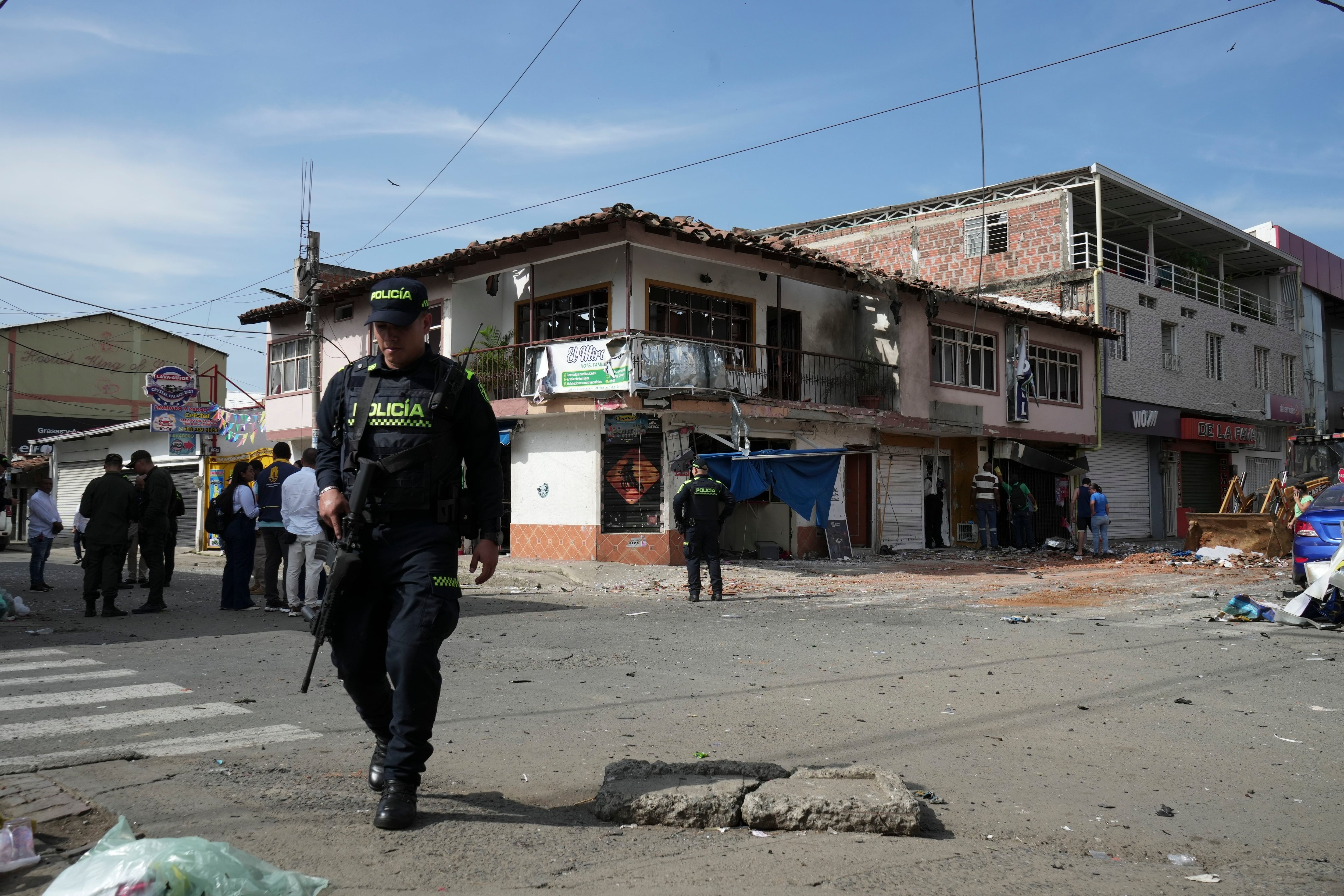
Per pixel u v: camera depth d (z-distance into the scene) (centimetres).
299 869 301
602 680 667
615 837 348
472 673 695
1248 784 436
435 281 2064
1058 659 775
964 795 411
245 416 2616
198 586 1465
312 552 1023
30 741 481
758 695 618
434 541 357
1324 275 4078
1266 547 1945
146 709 559
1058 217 2823
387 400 360
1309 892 312
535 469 1892
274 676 671
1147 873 327
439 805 377
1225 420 3328
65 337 4150
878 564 1888
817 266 1934
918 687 652
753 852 335
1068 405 2661
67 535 3347
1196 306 3231
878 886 304
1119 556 2230
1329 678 706
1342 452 2600
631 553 1788
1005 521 2458
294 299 2455
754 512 2038
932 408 2228
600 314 1877
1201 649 834
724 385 1828
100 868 253
